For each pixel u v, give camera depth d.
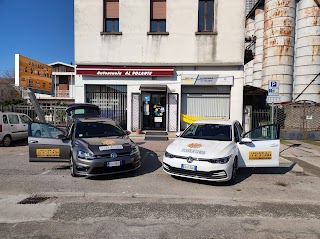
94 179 5.62
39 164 6.91
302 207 4.32
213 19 13.00
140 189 5.02
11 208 4.07
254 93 16.28
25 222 3.58
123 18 12.93
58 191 4.84
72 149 5.74
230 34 12.77
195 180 5.68
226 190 5.09
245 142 5.98
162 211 4.04
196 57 12.89
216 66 12.88
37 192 4.77
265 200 4.58
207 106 13.32
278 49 16.84
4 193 4.73
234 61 12.81
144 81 13.03
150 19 13.09
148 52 12.97
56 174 5.97
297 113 13.98
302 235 3.33
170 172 5.53
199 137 6.34
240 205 4.35
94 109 10.99
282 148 10.28
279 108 14.20
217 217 3.85
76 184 5.27
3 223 3.55
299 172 6.59
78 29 13.04
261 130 6.45
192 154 5.27
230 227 3.53
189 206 4.26
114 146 5.70
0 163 7.02
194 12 12.81
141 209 4.10
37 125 6.43
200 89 13.30
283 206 4.35
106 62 13.04
